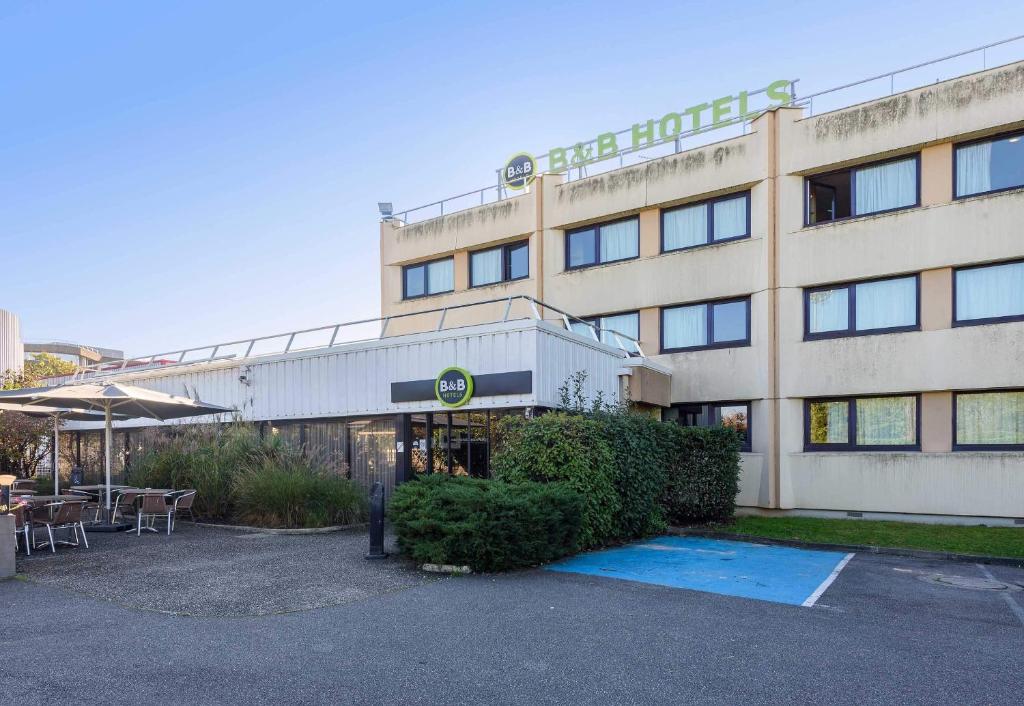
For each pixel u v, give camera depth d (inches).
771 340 657.0
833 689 193.9
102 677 193.3
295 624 248.7
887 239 610.5
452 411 531.8
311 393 611.2
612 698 184.1
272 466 500.4
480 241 885.2
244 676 195.3
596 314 775.7
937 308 587.2
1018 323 551.8
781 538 483.8
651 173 747.4
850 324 631.8
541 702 180.5
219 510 514.9
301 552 391.2
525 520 355.3
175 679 192.2
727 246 692.7
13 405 499.2
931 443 585.6
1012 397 561.9
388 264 981.8
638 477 474.3
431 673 199.9
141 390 479.8
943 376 578.2
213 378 703.7
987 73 571.2
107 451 497.7
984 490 553.6
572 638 236.4
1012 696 191.2
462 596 294.7
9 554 324.8
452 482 386.9
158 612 263.9
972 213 573.6
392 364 555.2
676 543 468.8
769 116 673.0
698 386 697.6
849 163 637.9
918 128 598.9
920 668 213.3
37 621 250.5
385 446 564.7
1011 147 570.3
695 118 750.5
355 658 211.9
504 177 896.9
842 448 632.4
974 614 285.7
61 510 396.5
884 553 446.6
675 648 227.9
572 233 822.5
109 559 370.3
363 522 502.0
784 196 662.5
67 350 2183.8
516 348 485.4
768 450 649.0
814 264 645.3
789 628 256.7
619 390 613.3
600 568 368.5
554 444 423.2
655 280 735.7
